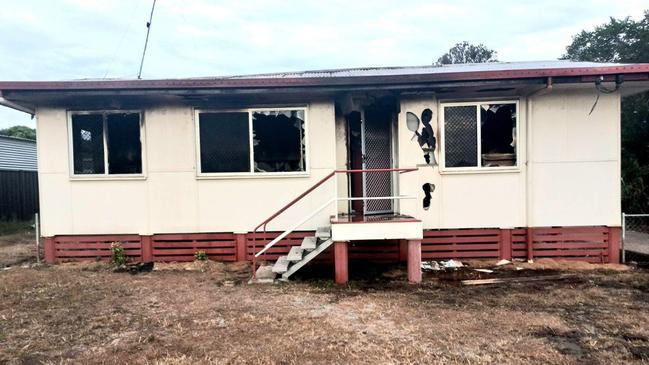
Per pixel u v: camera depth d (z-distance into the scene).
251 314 4.56
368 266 7.06
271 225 7.26
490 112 7.23
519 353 3.47
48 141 7.22
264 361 3.34
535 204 7.18
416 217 7.16
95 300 5.17
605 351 3.51
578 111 7.09
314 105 7.23
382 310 4.67
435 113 7.11
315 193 7.25
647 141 13.42
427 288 5.68
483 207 7.24
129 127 7.30
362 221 5.96
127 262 7.30
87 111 7.21
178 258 7.34
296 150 7.30
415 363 3.29
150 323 4.32
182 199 7.28
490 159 7.26
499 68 8.30
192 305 4.93
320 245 6.08
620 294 5.30
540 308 4.73
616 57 16.45
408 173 7.08
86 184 7.27
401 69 9.35
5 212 13.98
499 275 6.37
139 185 7.28
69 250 7.37
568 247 7.20
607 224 7.12
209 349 3.60
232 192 7.29
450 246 7.27
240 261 7.28
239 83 6.39
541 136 7.14
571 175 7.14
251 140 7.27
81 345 3.75
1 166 15.77
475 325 4.16
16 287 5.79
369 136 7.68
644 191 12.48
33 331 4.12
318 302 5.03
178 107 7.23
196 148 7.25
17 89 6.35
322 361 3.34
